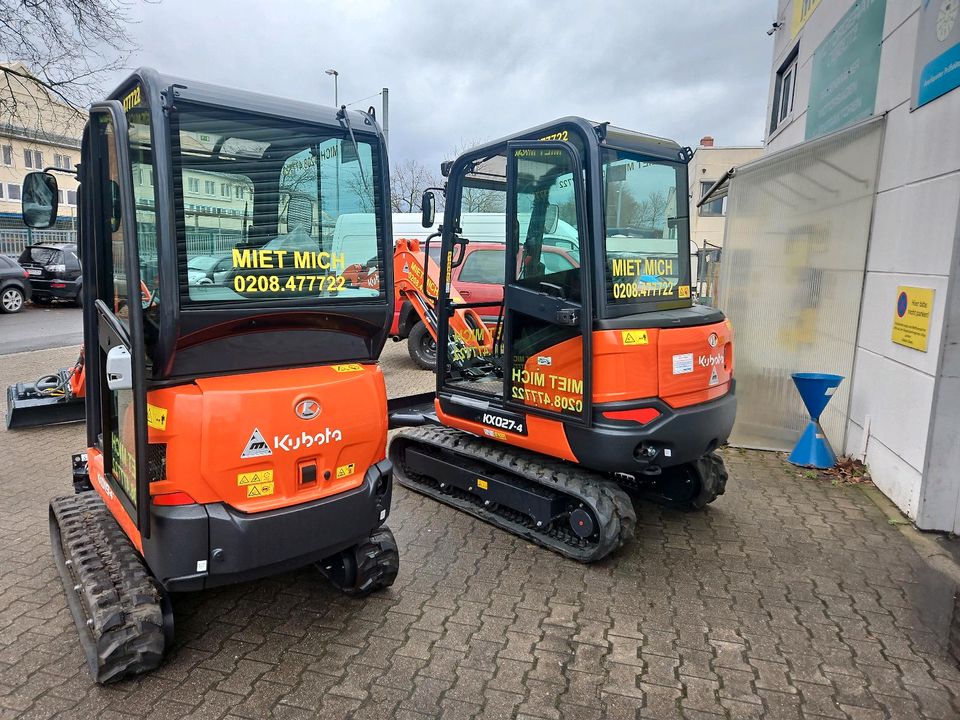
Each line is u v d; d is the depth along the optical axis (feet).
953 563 12.51
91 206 9.84
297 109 8.93
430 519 14.52
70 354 33.27
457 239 15.69
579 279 11.75
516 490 13.42
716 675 9.14
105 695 8.45
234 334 8.53
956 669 9.34
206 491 8.14
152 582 9.04
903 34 16.15
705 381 12.60
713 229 81.00
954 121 13.47
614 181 12.01
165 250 7.72
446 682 8.89
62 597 10.83
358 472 9.59
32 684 8.64
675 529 14.01
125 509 8.92
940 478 13.66
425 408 17.72
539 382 12.85
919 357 14.48
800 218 18.61
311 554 9.12
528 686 8.84
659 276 13.20
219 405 8.13
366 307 9.62
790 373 19.16
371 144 9.69
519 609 10.79
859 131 17.37
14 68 53.31
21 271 50.72
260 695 8.54
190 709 8.25
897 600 11.20
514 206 12.93
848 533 13.85
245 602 10.90
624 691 8.77
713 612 10.78
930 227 14.30
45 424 21.15
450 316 16.33
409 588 11.45
